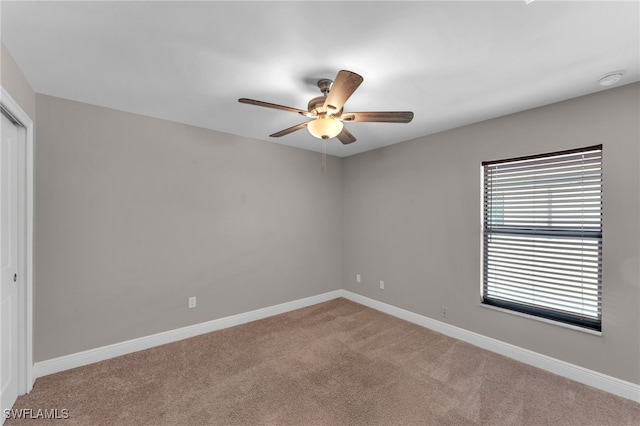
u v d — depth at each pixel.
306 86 2.16
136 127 2.76
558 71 1.92
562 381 2.31
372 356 2.70
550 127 2.45
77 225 2.46
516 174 2.71
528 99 2.36
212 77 2.03
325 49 1.68
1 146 1.80
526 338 2.60
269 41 1.61
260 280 3.65
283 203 3.86
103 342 2.59
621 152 2.12
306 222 4.10
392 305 3.78
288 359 2.64
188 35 1.56
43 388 2.16
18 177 2.04
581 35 1.54
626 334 2.10
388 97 2.34
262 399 2.07
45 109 2.31
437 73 1.95
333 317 3.69
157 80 2.08
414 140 3.52
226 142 3.35
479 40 1.58
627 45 1.62
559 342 2.41
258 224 3.62
